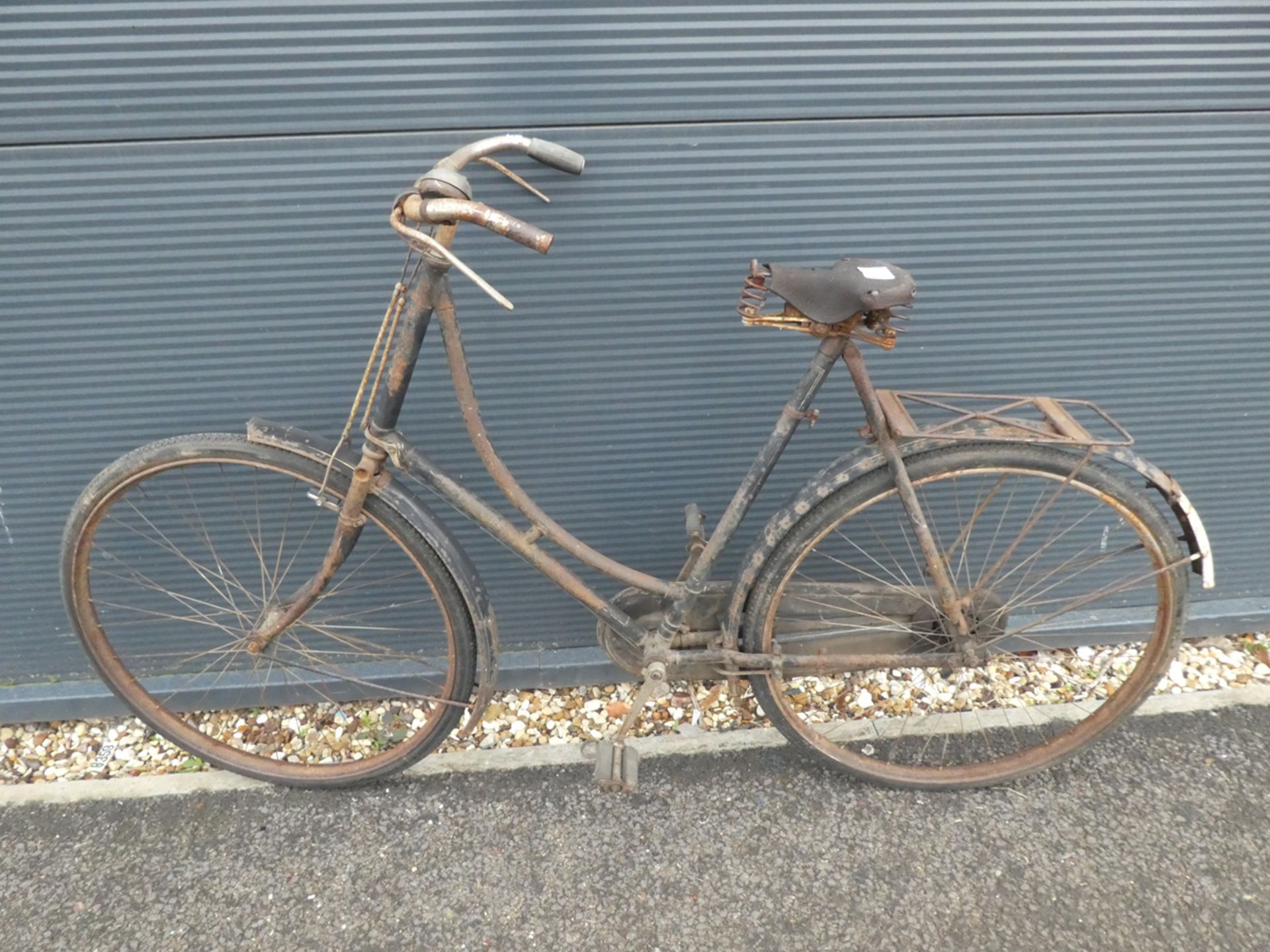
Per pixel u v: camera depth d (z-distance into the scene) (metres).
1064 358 2.10
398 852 1.94
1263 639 2.54
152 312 1.84
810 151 1.77
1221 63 1.74
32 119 1.61
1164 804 2.02
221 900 1.84
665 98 1.69
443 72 1.63
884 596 2.05
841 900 1.83
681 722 2.29
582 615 2.36
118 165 1.67
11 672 2.29
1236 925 1.76
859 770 2.05
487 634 1.84
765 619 1.87
